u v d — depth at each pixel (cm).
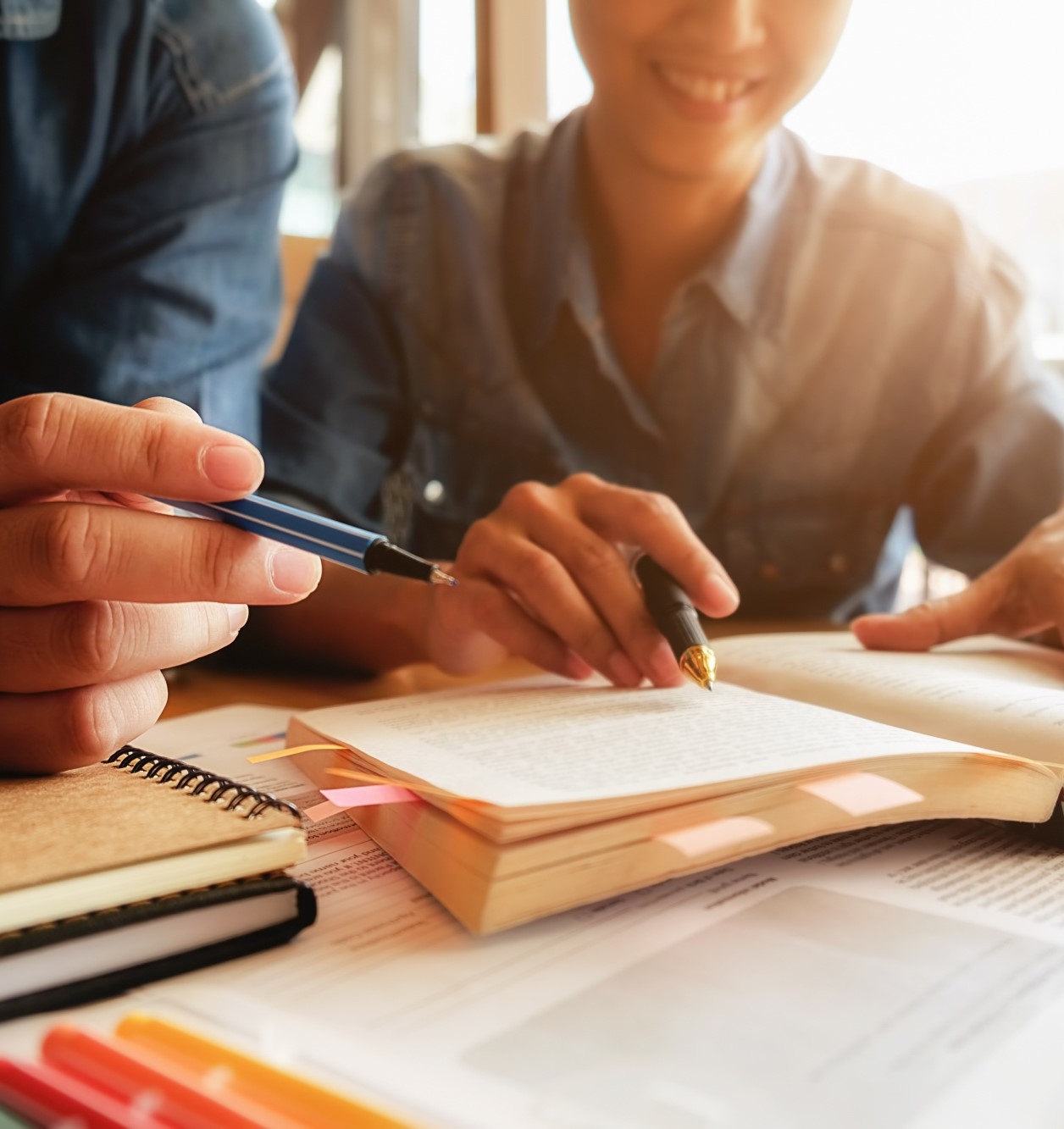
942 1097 23
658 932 32
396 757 39
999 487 101
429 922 32
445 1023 26
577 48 97
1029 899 34
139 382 84
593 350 105
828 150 130
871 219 108
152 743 53
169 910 29
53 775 39
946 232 107
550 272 105
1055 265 116
